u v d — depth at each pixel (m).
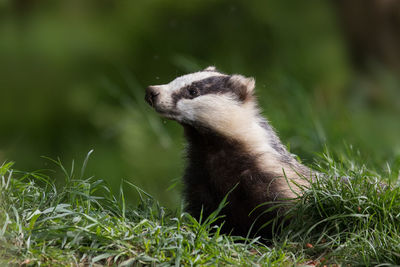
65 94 20.23
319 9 21.30
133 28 21.30
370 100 17.89
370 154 11.74
